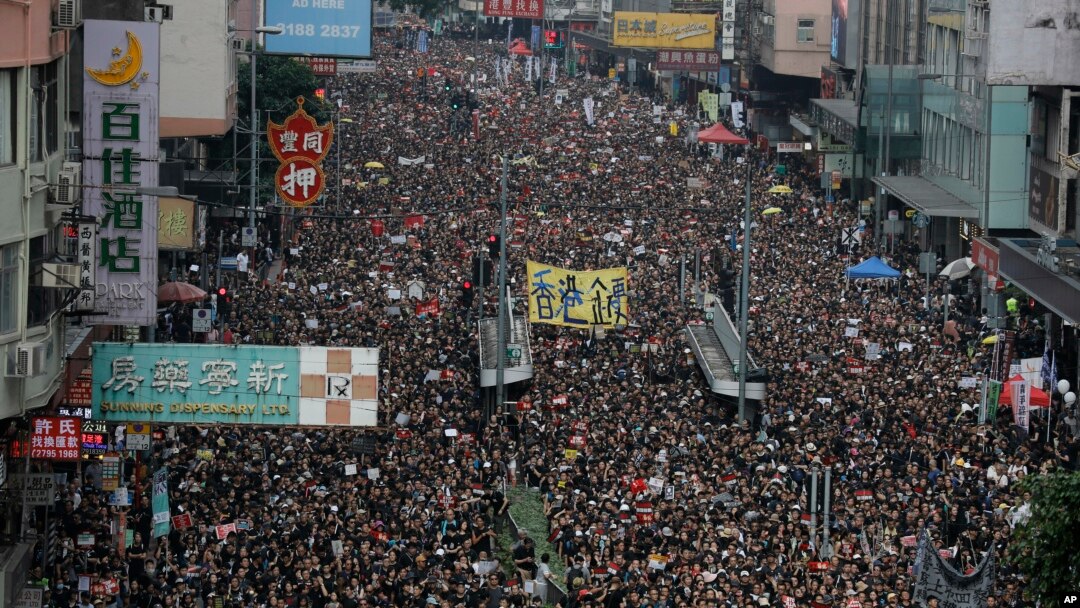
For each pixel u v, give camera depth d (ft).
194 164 308.40
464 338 231.09
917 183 318.24
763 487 159.33
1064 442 175.73
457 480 163.84
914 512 148.05
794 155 441.68
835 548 143.74
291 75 328.08
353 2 287.89
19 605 129.49
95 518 147.54
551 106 562.25
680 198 354.95
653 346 222.07
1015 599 130.41
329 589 133.28
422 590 133.39
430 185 368.27
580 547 141.38
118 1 165.78
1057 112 234.17
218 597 132.67
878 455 169.48
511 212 329.11
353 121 488.02
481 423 192.95
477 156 419.13
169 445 173.17
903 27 356.38
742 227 315.58
